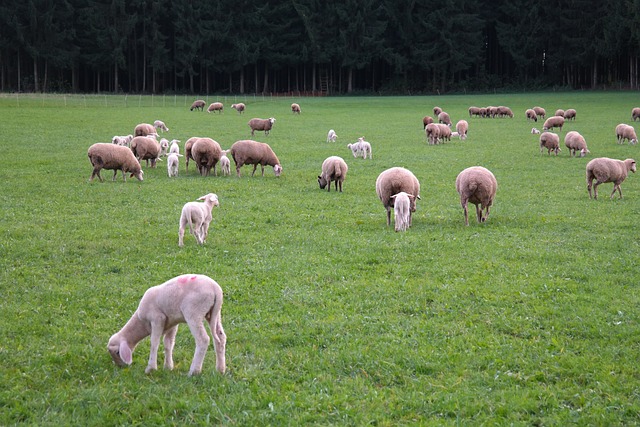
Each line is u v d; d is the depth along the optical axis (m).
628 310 12.05
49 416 8.04
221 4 119.12
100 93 113.06
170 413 8.17
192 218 16.84
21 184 26.80
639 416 8.16
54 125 52.25
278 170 30.16
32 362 9.60
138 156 32.00
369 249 16.75
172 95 112.50
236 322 11.55
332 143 46.41
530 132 55.69
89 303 12.39
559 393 8.81
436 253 16.41
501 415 8.26
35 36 108.00
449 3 118.56
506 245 17.22
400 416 8.25
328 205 23.64
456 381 9.18
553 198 25.64
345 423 8.00
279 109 83.31
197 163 30.50
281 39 123.06
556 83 122.88
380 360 9.84
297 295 13.01
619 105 81.88
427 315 11.98
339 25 122.00
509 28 121.31
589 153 40.41
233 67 121.19
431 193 26.72
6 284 13.45
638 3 100.25
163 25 123.50
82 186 26.50
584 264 15.27
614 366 9.60
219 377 9.08
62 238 17.58
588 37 114.25
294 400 8.58
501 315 11.86
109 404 8.38
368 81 134.75
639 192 26.97
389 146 44.88
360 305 12.45
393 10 122.62
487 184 19.42
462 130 50.78
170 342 9.45
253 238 18.08
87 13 110.31
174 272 14.48
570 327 11.31
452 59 120.62
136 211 21.66
